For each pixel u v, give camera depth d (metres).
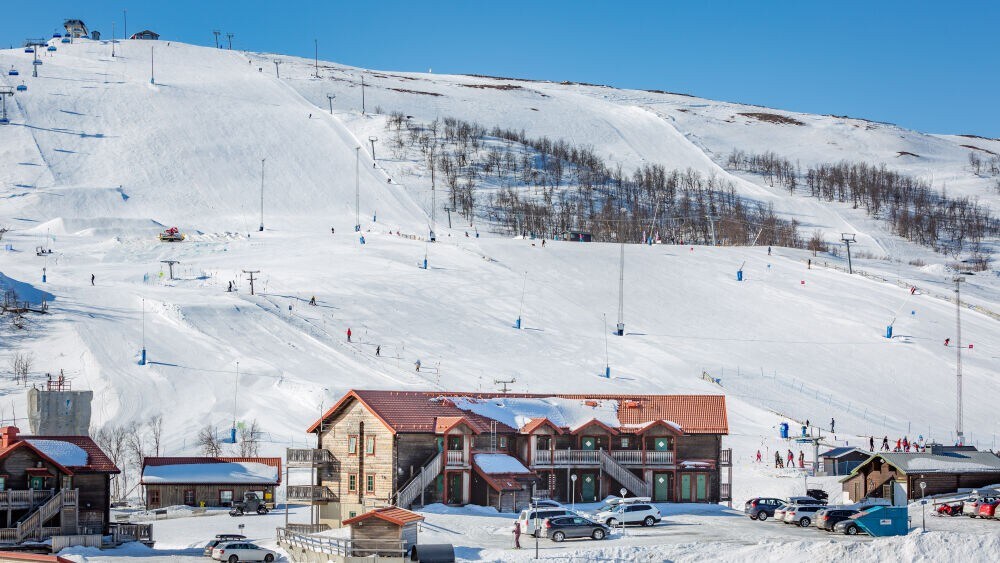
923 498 86.25
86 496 78.56
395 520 66.31
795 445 125.12
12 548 70.44
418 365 147.75
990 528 73.12
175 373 136.25
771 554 64.88
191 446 113.12
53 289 172.38
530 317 180.88
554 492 88.62
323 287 187.00
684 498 91.88
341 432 87.38
